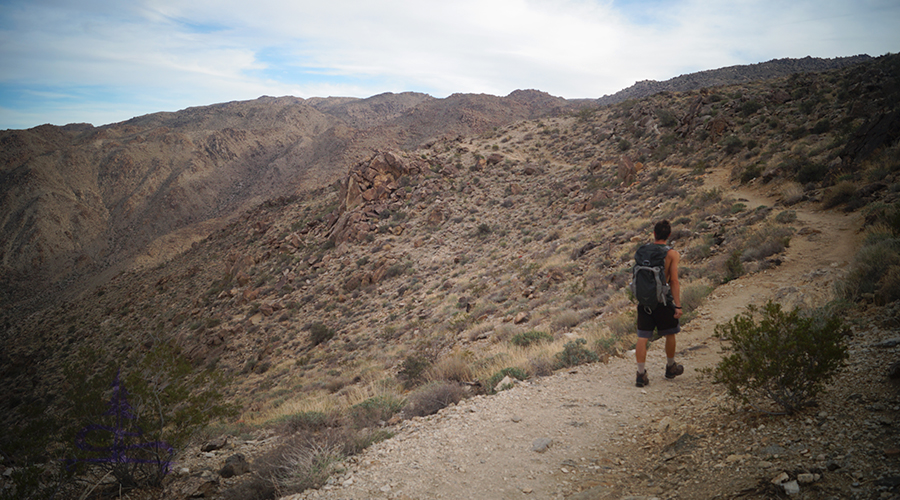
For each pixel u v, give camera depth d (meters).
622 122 71.94
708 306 9.16
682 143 46.16
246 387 30.48
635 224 26.81
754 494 2.57
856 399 3.36
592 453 3.85
